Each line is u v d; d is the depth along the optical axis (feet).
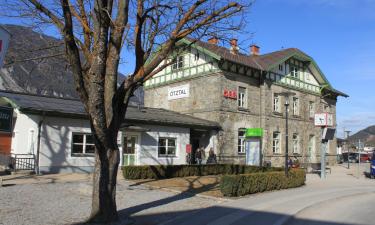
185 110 100.83
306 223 33.83
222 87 93.25
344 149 215.51
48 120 62.64
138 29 32.07
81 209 35.12
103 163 30.53
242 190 49.93
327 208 42.45
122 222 30.91
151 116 81.30
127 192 47.91
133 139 77.20
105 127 29.50
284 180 60.54
